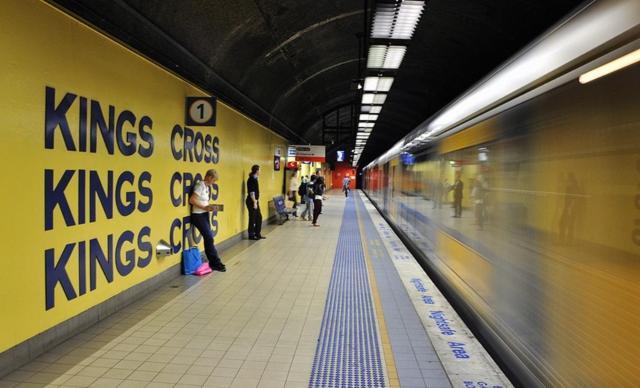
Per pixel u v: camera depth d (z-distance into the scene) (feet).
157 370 11.53
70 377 11.00
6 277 10.98
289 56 35.35
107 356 12.29
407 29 22.86
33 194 11.85
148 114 18.10
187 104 21.84
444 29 32.78
